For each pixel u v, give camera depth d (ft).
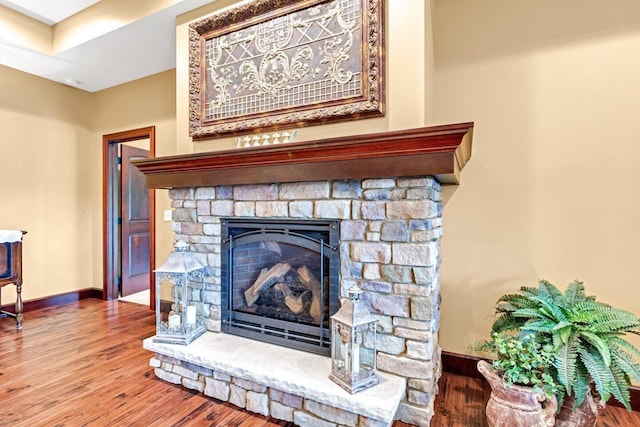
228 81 7.93
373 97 6.29
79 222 13.78
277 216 7.08
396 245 5.98
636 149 6.29
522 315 5.73
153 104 12.34
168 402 6.65
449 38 7.72
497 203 7.36
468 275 7.66
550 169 6.91
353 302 5.77
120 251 14.32
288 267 7.47
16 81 11.84
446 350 7.92
